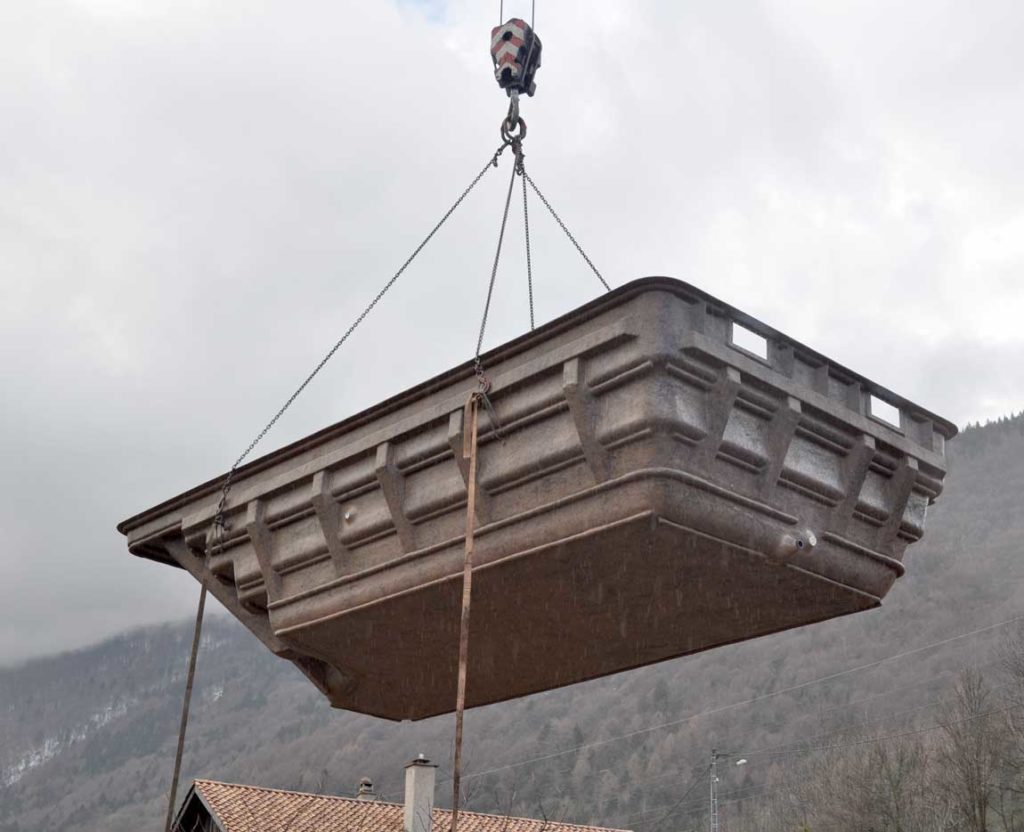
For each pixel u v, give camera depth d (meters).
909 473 11.19
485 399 10.09
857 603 11.12
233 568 12.82
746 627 11.58
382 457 10.96
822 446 10.58
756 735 101.31
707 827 74.75
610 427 9.40
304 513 11.91
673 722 106.19
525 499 10.10
